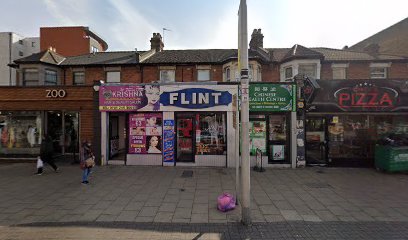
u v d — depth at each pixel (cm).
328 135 1020
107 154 1031
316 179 808
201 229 454
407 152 882
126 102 1013
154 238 420
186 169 947
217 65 1505
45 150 887
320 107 980
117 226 467
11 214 524
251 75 1427
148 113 1027
